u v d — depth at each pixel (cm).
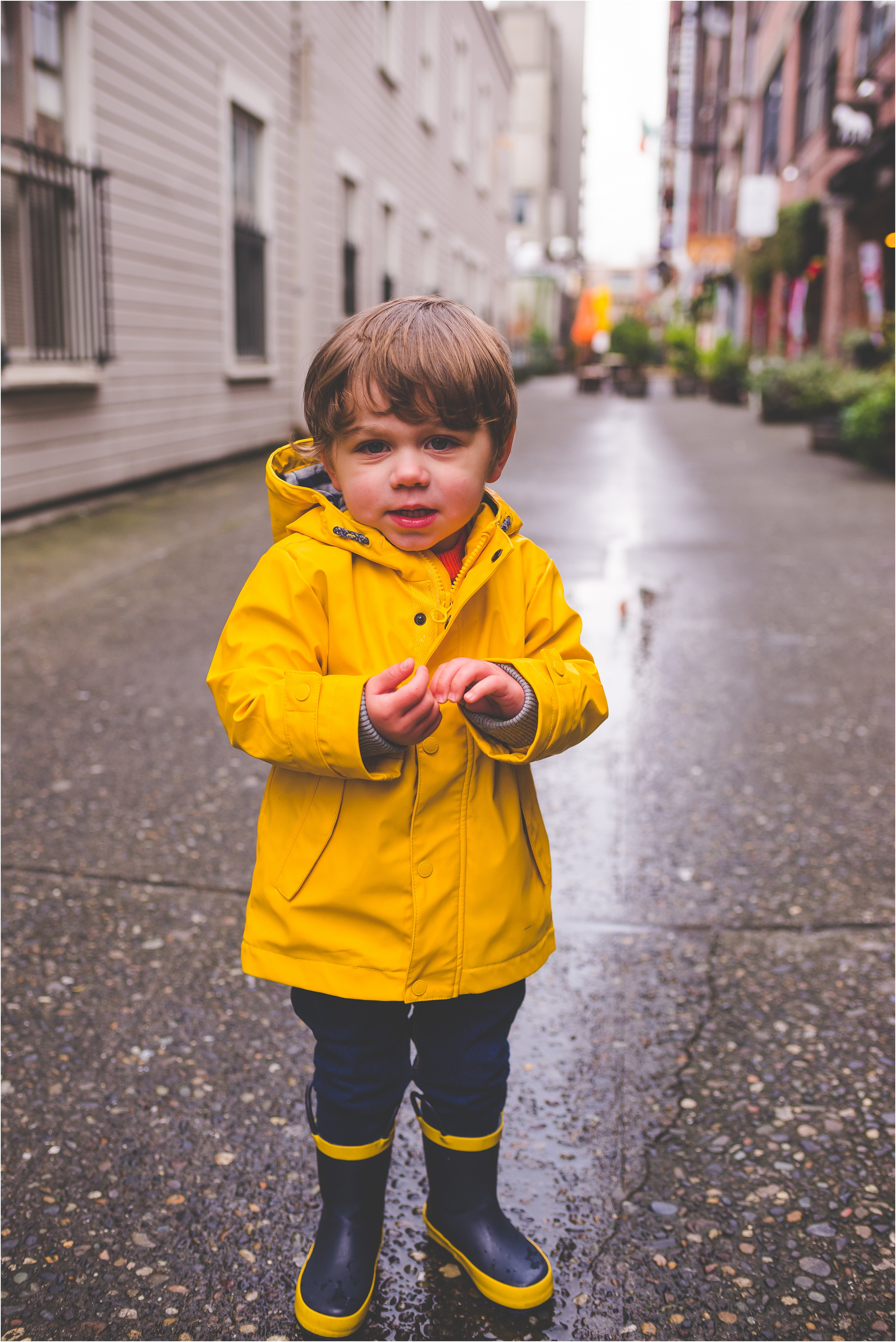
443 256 1986
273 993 236
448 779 145
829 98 1877
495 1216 164
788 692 436
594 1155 190
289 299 1170
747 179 2184
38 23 670
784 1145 192
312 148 1175
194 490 862
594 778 353
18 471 681
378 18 1438
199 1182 182
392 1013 155
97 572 588
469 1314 159
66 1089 204
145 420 849
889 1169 187
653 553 693
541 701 139
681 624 532
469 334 133
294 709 135
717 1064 214
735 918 268
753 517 824
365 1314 157
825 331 1931
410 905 145
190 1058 213
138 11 784
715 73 3912
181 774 350
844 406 1291
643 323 4169
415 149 1709
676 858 299
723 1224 175
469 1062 157
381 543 142
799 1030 225
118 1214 175
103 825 313
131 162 791
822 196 1888
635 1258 168
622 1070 212
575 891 281
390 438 133
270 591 144
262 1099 203
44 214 693
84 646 473
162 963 246
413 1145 193
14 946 250
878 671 461
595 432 1623
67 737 378
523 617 154
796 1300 161
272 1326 156
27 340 682
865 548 707
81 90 709
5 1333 153
